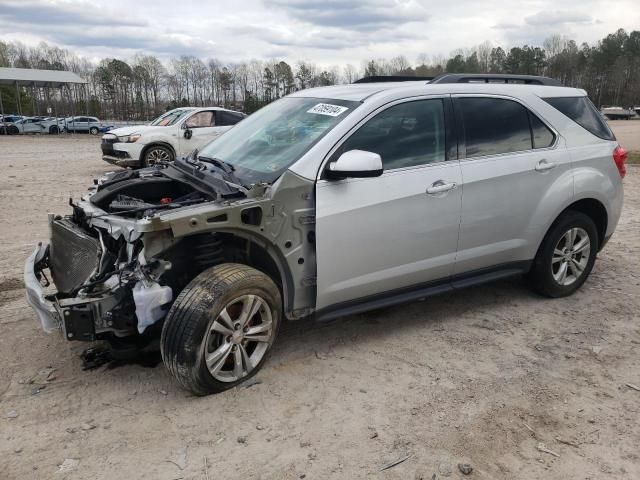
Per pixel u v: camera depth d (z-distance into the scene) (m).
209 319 3.29
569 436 3.14
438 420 3.27
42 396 3.49
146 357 3.97
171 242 3.34
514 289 5.34
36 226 7.64
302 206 3.63
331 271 3.78
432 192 4.05
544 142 4.70
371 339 4.29
